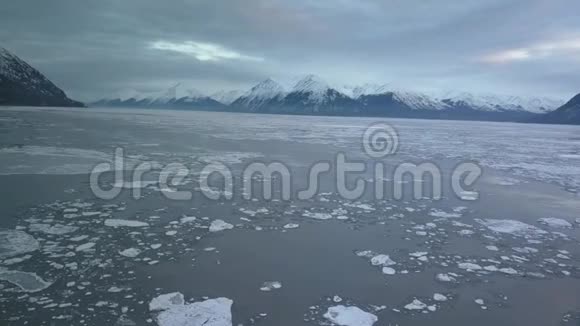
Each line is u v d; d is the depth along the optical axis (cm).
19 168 1490
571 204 1218
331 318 525
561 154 2723
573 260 757
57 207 996
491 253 786
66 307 528
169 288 592
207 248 760
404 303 576
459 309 563
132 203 1064
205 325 498
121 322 497
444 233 904
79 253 710
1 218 896
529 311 562
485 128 8312
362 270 684
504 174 1786
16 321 491
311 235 862
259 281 627
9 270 632
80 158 1767
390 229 923
